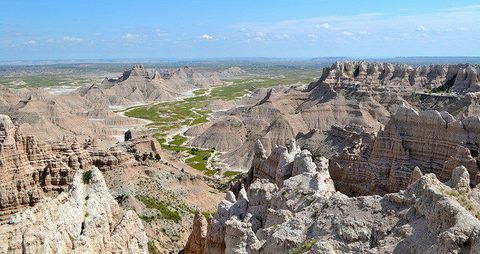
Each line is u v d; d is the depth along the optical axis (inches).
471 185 2876.5
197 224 2748.5
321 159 2883.9
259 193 2402.8
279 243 1830.7
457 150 3253.0
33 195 3137.3
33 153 3331.7
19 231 1668.3
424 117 3713.1
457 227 1338.6
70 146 3543.3
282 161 3085.6
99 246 1942.7
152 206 3565.5
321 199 1953.7
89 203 2080.5
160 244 3184.1
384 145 3843.5
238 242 2033.7
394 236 1531.7
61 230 1814.7
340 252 1592.0
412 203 1606.8
